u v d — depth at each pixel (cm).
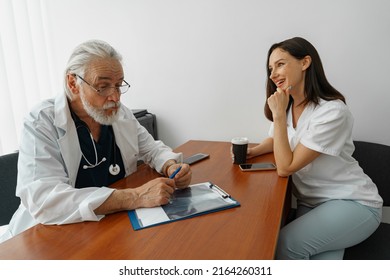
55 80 235
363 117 173
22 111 211
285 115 124
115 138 129
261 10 178
